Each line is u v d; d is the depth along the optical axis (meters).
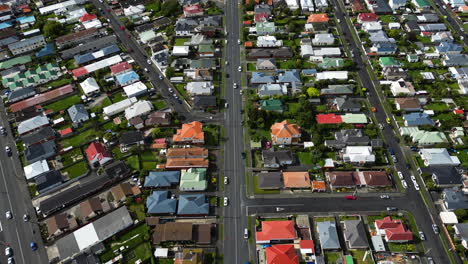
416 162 163.00
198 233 136.62
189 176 153.12
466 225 137.62
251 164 162.75
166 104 188.75
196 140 168.25
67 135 173.25
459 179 152.25
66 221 139.25
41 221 143.12
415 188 153.38
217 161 164.00
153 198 146.50
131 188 151.50
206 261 131.88
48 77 199.75
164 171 158.25
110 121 180.88
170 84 199.38
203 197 147.00
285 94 191.50
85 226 137.88
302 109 182.88
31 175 155.75
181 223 138.38
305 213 145.38
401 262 131.25
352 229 136.50
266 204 148.50
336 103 186.25
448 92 191.88
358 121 177.38
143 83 199.12
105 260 131.62
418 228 140.75
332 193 152.00
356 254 133.12
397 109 185.50
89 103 189.75
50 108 186.38
